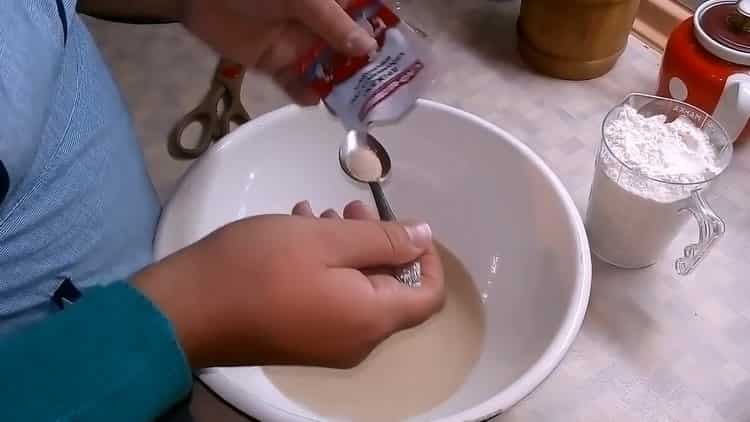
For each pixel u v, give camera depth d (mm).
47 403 252
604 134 538
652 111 571
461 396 499
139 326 270
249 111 686
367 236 357
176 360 275
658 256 561
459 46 741
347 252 349
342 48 460
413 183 608
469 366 523
